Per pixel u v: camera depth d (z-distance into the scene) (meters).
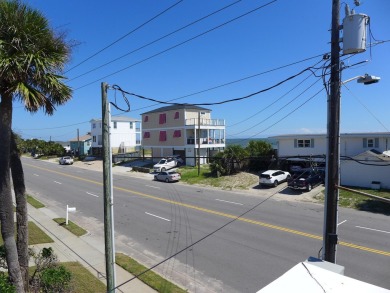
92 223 21.39
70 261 14.29
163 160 49.94
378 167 29.14
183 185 37.28
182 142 51.97
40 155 89.44
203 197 29.75
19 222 10.35
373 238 17.02
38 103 9.20
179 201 27.94
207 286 11.76
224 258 14.41
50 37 9.20
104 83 9.93
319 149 36.66
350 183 30.62
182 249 15.78
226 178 37.66
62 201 29.03
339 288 5.54
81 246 16.47
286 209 24.33
